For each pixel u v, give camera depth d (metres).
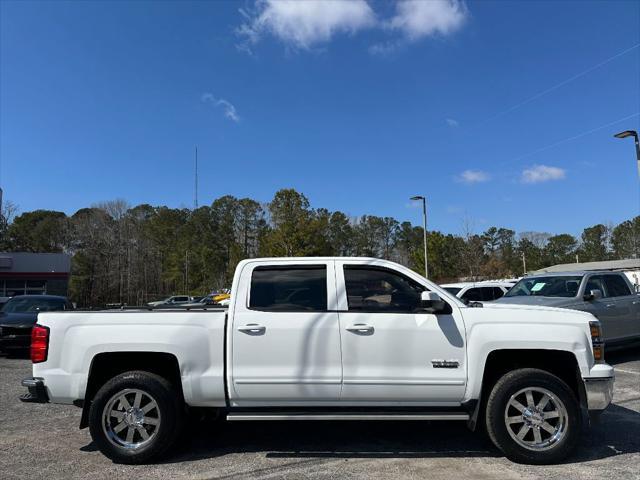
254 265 5.26
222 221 84.94
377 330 4.93
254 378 4.90
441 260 49.50
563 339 4.95
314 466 4.82
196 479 4.55
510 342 4.93
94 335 5.05
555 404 4.84
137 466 4.90
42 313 5.24
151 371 5.28
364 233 93.38
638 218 75.31
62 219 82.62
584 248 86.50
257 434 5.88
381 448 5.33
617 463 4.80
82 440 5.81
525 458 4.78
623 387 8.09
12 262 45.78
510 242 92.81
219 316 5.05
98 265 69.94
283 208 48.34
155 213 93.00
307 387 4.89
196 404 4.99
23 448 5.51
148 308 5.54
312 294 5.13
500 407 4.85
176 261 76.25
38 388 5.02
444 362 4.91
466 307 5.12
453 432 5.86
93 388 5.18
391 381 4.87
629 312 10.59
